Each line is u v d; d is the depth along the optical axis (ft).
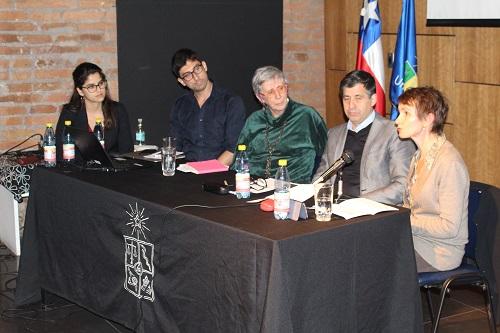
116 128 15.23
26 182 15.46
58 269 12.70
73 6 17.93
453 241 10.60
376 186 11.94
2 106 17.81
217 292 9.41
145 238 10.62
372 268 9.59
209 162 13.05
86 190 11.78
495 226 10.57
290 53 20.15
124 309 11.28
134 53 18.56
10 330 12.35
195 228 9.65
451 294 13.71
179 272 10.03
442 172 10.46
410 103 10.64
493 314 10.69
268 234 8.80
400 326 9.92
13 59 17.72
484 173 16.08
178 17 18.78
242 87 19.71
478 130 16.11
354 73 12.05
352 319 9.49
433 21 16.80
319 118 13.43
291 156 13.33
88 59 18.25
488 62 15.69
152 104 18.89
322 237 8.96
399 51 15.66
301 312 8.91
